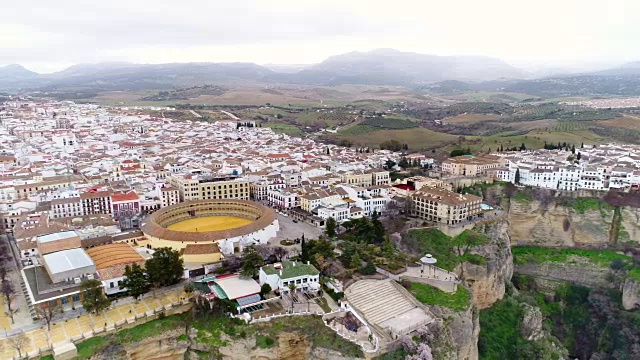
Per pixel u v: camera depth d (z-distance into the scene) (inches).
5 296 6909.5
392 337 6294.3
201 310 6491.1
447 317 7052.2
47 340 5836.6
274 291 7027.6
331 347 5999.0
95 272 6914.4
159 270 6924.2
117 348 5900.6
